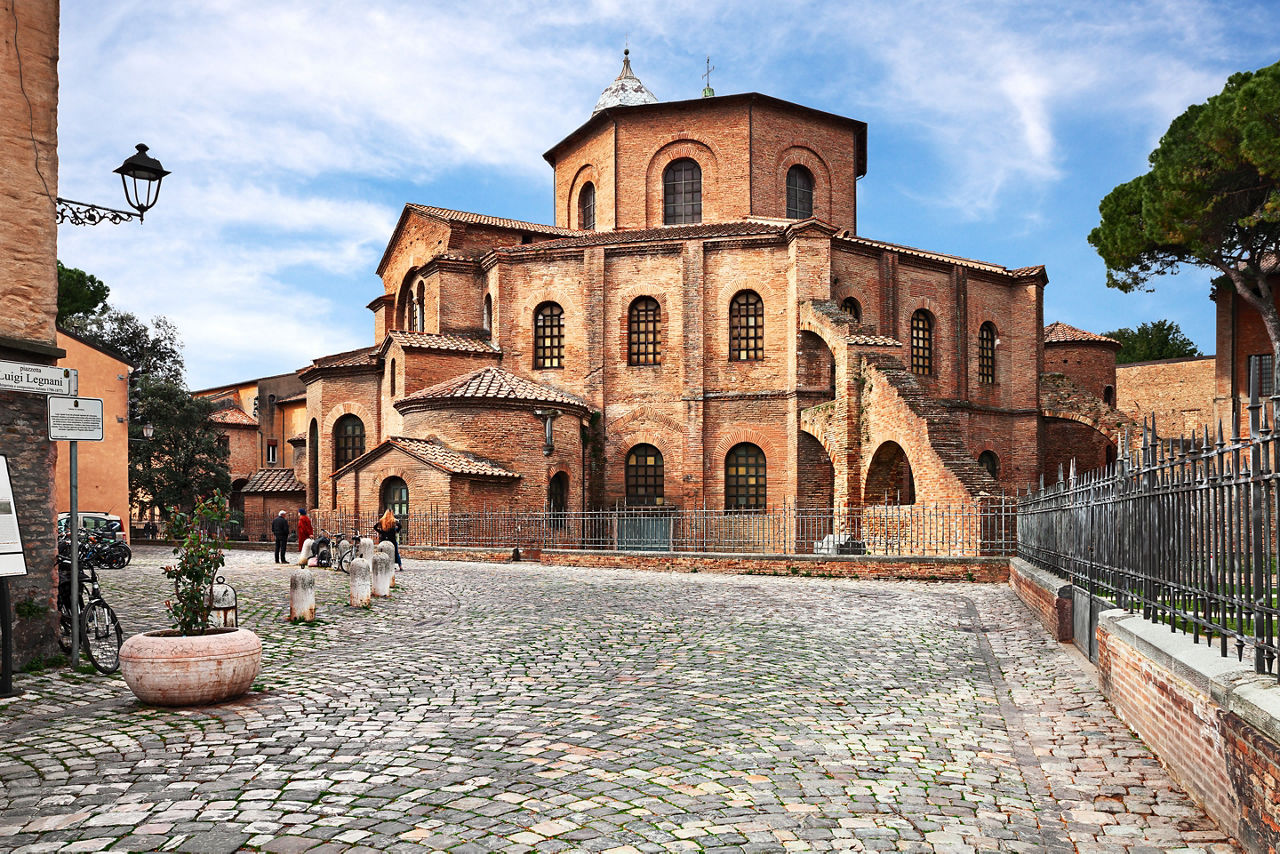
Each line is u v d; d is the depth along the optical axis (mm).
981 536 22953
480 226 39812
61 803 5820
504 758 6852
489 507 32125
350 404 40219
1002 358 40250
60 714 8297
